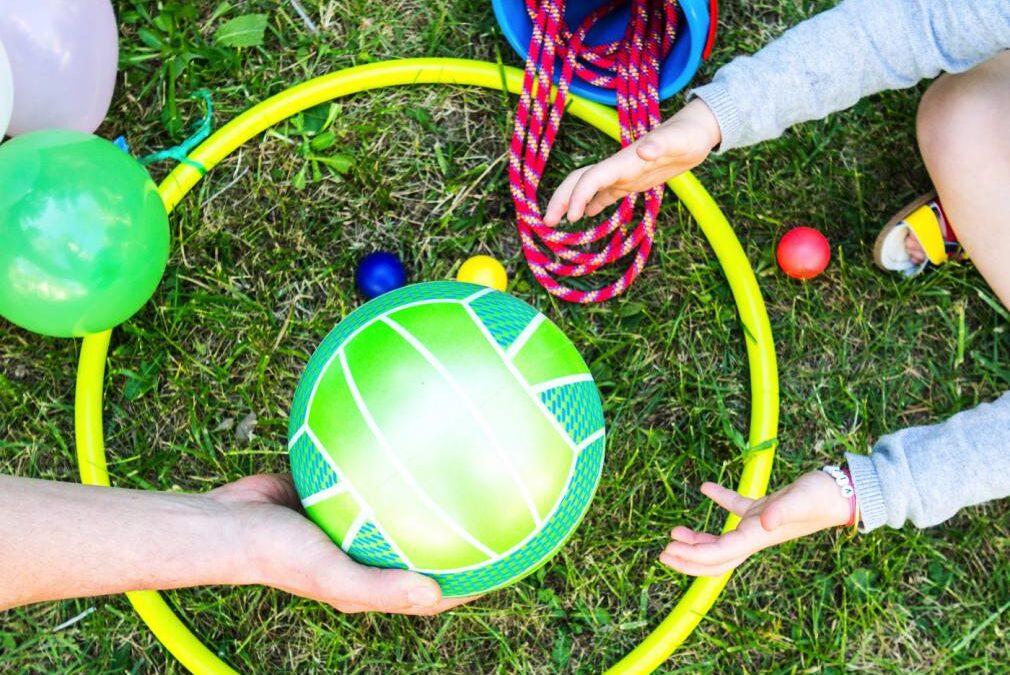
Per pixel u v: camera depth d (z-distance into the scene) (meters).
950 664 1.80
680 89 1.80
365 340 1.20
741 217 1.85
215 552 1.25
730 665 1.78
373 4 1.87
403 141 1.85
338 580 1.19
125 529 1.22
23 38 1.45
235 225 1.82
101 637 1.72
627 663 1.66
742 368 1.82
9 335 1.76
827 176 1.87
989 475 1.36
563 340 1.27
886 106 1.88
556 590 1.78
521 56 1.76
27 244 1.37
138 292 1.51
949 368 1.85
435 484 1.13
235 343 1.79
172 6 1.82
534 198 1.71
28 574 1.19
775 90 1.46
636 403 1.81
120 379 1.77
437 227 1.83
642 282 1.83
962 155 1.55
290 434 1.28
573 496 1.22
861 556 1.80
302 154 1.84
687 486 1.80
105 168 1.43
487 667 1.76
